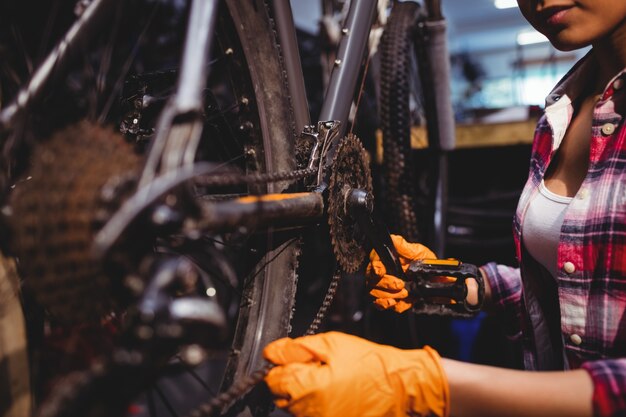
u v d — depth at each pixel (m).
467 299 0.85
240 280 0.86
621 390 0.47
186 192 0.39
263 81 0.75
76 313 0.42
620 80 0.64
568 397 0.48
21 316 0.55
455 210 1.90
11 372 0.53
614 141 0.64
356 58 0.89
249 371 0.69
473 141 1.97
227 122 0.78
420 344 1.54
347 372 0.50
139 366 0.35
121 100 0.74
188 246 0.56
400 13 1.48
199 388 1.64
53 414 0.33
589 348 0.64
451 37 9.30
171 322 0.36
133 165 0.43
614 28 0.63
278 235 0.74
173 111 0.41
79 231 0.37
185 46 0.44
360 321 1.60
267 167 0.74
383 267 0.81
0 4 0.68
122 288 0.42
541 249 0.72
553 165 0.77
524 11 0.69
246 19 0.73
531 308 0.76
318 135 0.69
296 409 0.50
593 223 0.63
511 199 1.94
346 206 0.70
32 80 0.52
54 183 0.38
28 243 0.39
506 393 0.50
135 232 0.38
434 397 0.51
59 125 0.76
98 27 0.58
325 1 1.75
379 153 1.78
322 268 2.08
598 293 0.62
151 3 1.06
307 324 1.88
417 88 1.79
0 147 0.50
